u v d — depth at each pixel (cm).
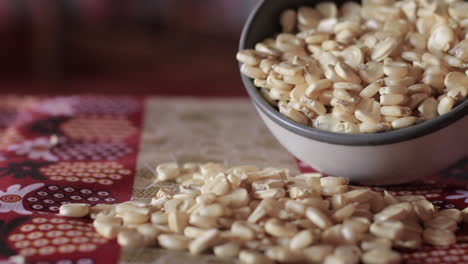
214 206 38
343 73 41
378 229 37
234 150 50
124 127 55
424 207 40
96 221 38
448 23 44
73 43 151
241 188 40
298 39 45
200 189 41
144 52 150
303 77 42
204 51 151
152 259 36
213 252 37
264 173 42
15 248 37
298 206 38
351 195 39
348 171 41
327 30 47
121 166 47
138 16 158
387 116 40
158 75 136
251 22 46
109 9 156
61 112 58
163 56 148
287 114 41
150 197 43
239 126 55
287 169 47
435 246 38
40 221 39
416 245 37
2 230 38
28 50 145
